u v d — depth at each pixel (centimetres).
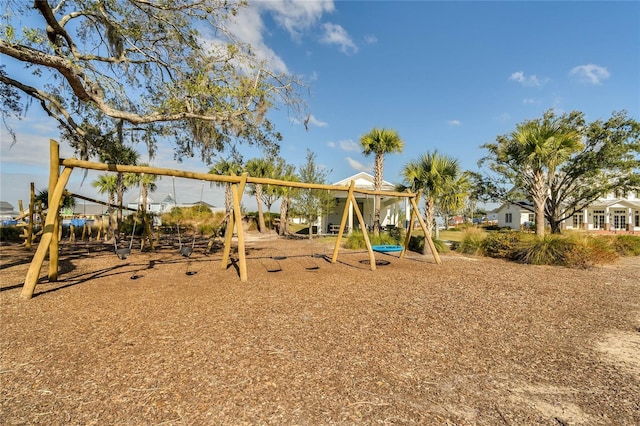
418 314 404
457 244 1234
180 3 712
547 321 384
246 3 743
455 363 270
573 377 249
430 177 1062
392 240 1358
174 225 2214
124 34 700
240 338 317
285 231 2175
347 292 521
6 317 382
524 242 945
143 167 581
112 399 211
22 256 921
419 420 193
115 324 358
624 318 399
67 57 621
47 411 198
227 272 704
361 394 220
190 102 748
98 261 859
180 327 349
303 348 295
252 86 786
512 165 1480
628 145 1399
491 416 198
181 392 219
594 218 2792
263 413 197
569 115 1490
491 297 497
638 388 233
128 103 829
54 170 523
